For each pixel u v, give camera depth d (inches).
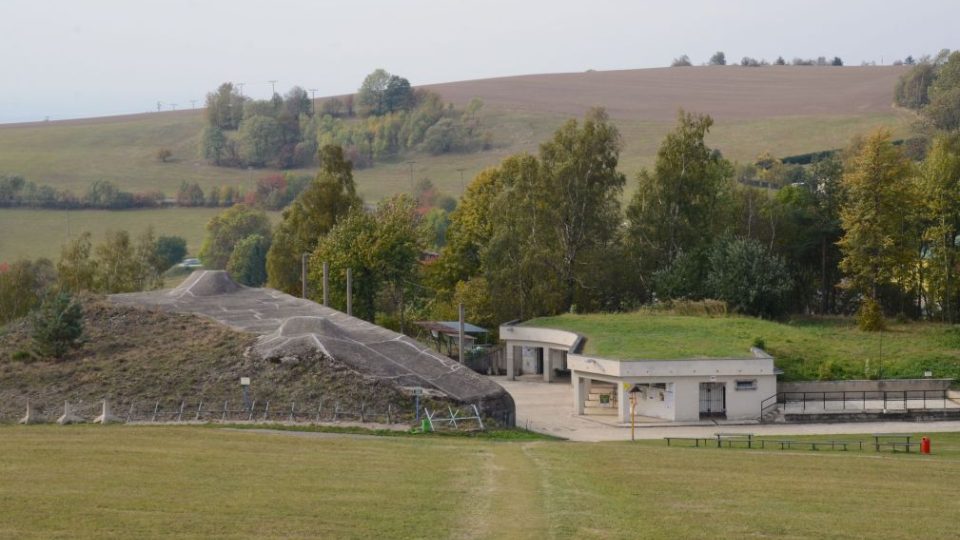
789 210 3732.8
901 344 2861.7
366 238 3639.3
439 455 1574.8
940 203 3240.7
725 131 7805.1
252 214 6343.5
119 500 1159.6
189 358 2265.0
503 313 3531.0
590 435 2158.0
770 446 1907.0
